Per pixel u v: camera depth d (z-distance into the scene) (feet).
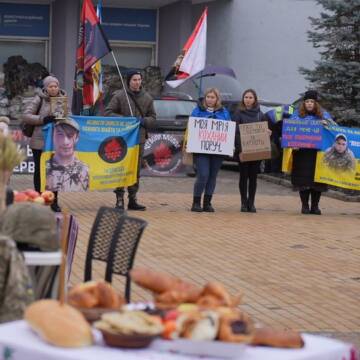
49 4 92.63
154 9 95.50
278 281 31.07
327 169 47.85
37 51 93.25
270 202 53.67
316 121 47.42
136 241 19.85
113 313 13.12
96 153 44.65
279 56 91.40
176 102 66.13
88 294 14.01
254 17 90.89
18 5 92.17
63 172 43.96
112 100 46.06
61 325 12.49
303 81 91.76
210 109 46.21
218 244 37.52
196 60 50.65
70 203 48.47
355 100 66.23
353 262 35.12
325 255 36.35
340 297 29.12
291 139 47.62
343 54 68.08
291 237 40.24
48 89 43.39
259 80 91.35
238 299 13.89
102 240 20.72
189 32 92.02
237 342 12.24
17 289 15.43
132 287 28.37
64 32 89.86
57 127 43.60
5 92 89.71
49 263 16.67
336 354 13.12
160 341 12.66
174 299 13.79
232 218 45.29
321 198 57.57
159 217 44.37
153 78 91.56
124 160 45.34
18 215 16.92
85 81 47.83
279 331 13.23
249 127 46.50
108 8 94.17
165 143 53.57
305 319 26.16
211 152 46.29
